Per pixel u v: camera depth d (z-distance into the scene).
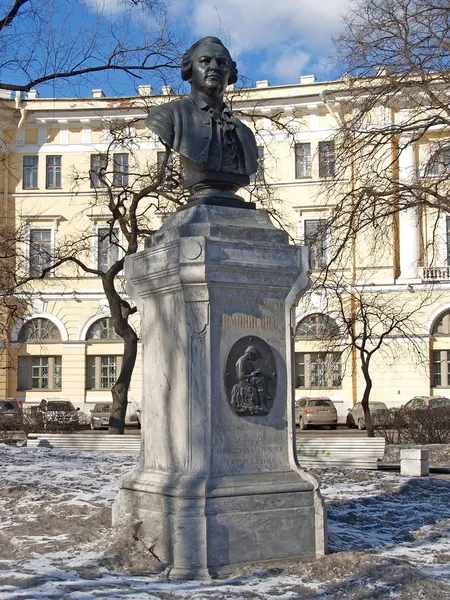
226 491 6.49
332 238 18.31
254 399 6.82
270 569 6.36
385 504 9.96
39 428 28.05
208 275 6.66
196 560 6.30
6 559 6.77
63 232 43.81
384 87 18.06
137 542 6.68
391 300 33.94
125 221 23.48
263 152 41.66
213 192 7.37
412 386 38.56
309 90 41.41
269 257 6.95
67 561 6.56
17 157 44.31
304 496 6.82
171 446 6.81
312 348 39.81
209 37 7.70
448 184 18.58
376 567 6.13
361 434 31.91
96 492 9.53
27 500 9.05
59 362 43.47
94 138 44.06
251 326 6.91
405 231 38.81
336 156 18.52
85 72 15.08
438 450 19.73
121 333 23.58
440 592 5.72
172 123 7.42
